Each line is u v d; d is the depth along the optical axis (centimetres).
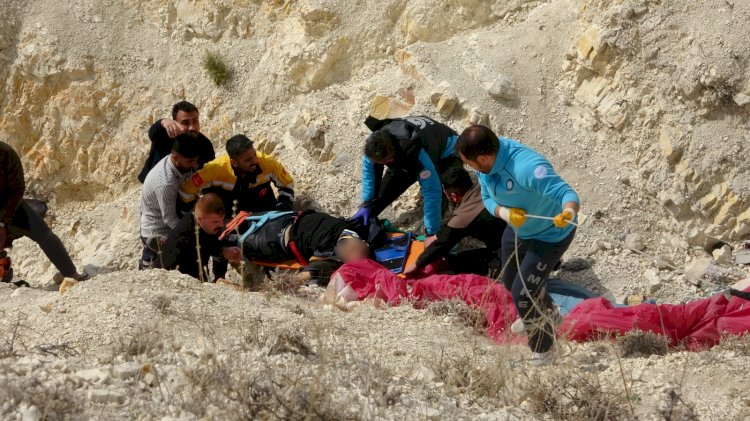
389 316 555
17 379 371
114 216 925
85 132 972
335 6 897
